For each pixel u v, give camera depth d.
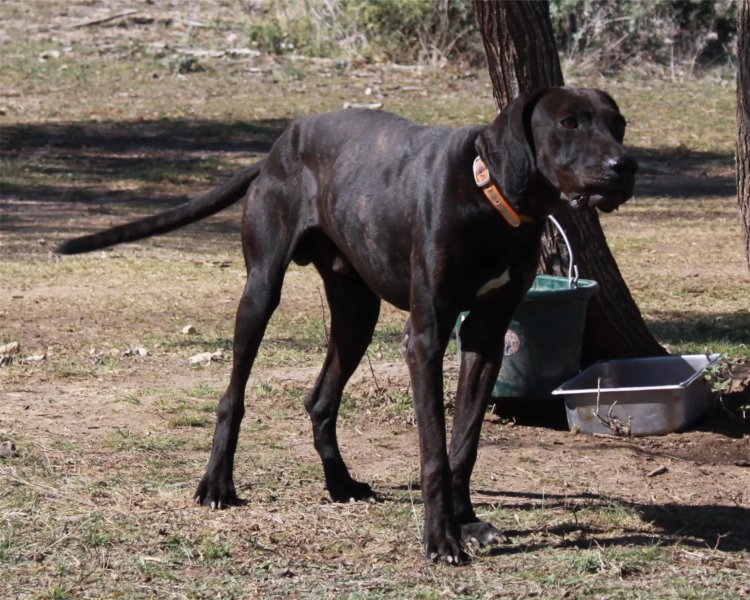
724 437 11.03
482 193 7.49
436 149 7.89
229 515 8.50
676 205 24.19
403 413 11.38
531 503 8.97
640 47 37.38
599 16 37.00
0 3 43.34
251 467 9.65
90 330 14.77
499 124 7.42
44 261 18.73
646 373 11.89
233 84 35.03
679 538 8.17
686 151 29.53
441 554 7.62
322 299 16.59
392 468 9.87
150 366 13.11
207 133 30.45
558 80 11.84
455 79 35.50
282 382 12.27
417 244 7.77
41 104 32.78
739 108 10.55
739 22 10.47
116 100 33.34
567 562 7.62
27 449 9.85
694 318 15.40
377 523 8.41
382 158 8.23
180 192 24.95
